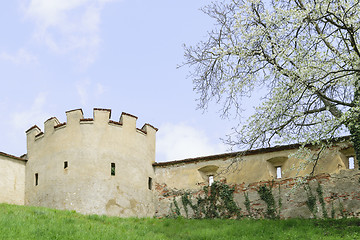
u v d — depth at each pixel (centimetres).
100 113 3006
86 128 2955
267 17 2105
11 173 2994
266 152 2803
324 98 2017
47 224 2034
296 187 2386
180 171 3053
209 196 2886
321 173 2592
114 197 2842
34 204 2895
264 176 2762
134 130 3098
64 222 2141
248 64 2122
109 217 2544
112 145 2959
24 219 2072
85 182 2820
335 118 2039
